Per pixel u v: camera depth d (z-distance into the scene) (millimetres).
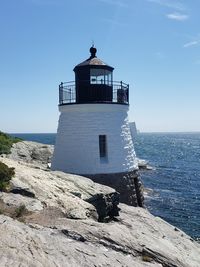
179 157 97000
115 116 20984
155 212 32094
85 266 7910
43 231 9453
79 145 20500
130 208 17141
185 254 12398
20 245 7957
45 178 14688
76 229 10391
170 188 45406
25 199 11969
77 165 20469
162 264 10297
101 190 15070
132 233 11891
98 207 14297
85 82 20656
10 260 7168
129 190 21266
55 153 22156
